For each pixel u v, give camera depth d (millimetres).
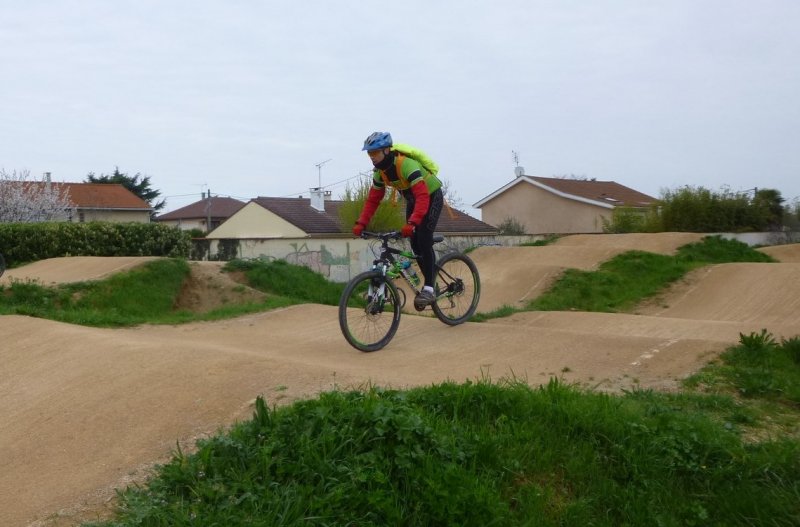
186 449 3857
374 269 6254
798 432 4391
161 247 17250
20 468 3928
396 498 3285
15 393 5191
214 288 12273
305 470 3352
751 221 29234
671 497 3705
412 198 6445
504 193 39219
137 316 10219
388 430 3561
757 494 3672
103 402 4633
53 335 6633
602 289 15469
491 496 3367
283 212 30969
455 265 7195
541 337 6453
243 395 4551
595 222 35312
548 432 3984
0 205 28188
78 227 15750
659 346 5941
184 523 3021
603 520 3572
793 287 13680
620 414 4203
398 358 5906
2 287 10250
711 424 4258
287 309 9047
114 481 3586
